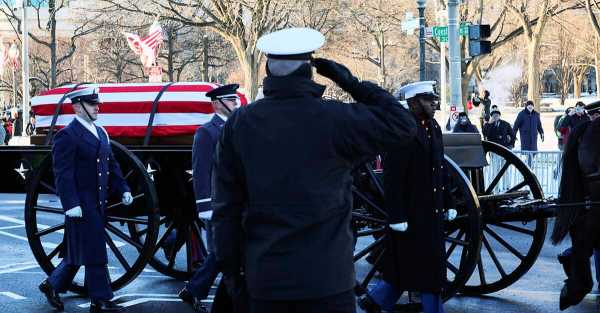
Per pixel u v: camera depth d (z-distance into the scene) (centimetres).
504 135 2611
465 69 4497
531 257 1005
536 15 4925
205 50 5138
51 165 1005
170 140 1076
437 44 4562
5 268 1256
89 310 989
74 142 931
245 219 484
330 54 4966
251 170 479
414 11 4622
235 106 942
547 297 1029
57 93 1134
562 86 9338
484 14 5103
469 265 902
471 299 1024
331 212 474
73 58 7581
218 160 498
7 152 1073
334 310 472
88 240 943
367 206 970
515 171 1580
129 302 1018
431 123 841
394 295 862
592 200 901
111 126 1082
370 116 482
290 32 491
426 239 830
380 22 4700
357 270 1203
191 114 1066
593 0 4150
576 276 904
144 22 3919
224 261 496
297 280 466
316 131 476
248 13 4119
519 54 7312
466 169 1066
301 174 472
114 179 979
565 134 2520
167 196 1060
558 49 7962
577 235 907
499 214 978
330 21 4444
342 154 481
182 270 1148
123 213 1070
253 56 3944
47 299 1024
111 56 6825
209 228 954
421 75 3141
